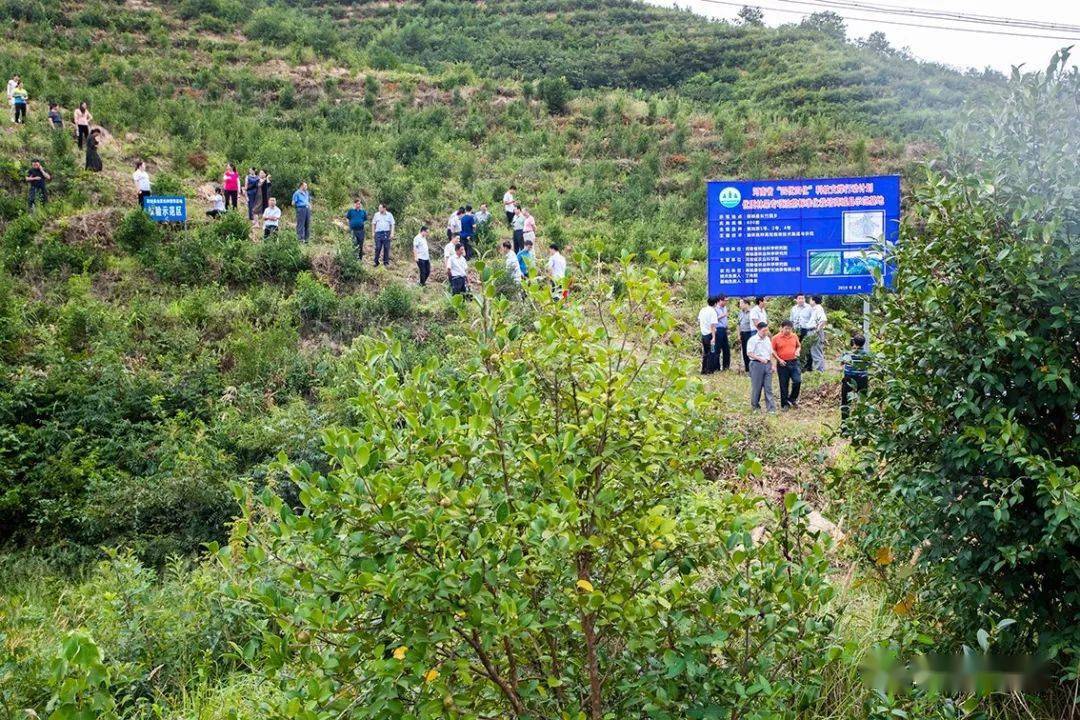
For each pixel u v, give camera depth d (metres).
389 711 4.04
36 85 32.16
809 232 15.88
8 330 17.28
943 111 42.66
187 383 16.72
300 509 12.63
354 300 20.33
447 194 31.69
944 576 5.75
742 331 18.56
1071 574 5.34
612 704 4.68
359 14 64.81
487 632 3.97
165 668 7.46
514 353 4.84
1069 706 5.42
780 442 12.55
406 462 4.33
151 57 42.47
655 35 62.25
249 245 22.16
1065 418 5.74
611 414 4.54
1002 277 5.70
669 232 28.94
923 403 5.93
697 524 4.50
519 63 54.94
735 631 4.41
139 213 21.83
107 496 12.85
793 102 48.03
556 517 3.93
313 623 3.93
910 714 4.58
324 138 35.62
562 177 35.69
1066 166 5.69
